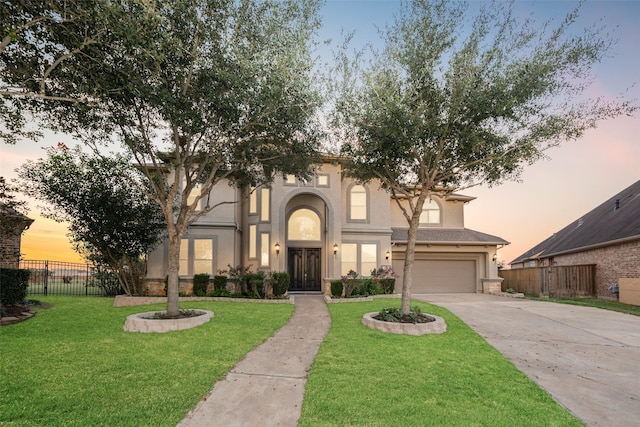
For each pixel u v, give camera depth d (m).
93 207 14.20
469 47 8.67
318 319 11.04
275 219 17.28
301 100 9.11
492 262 20.50
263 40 8.82
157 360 6.32
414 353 7.16
